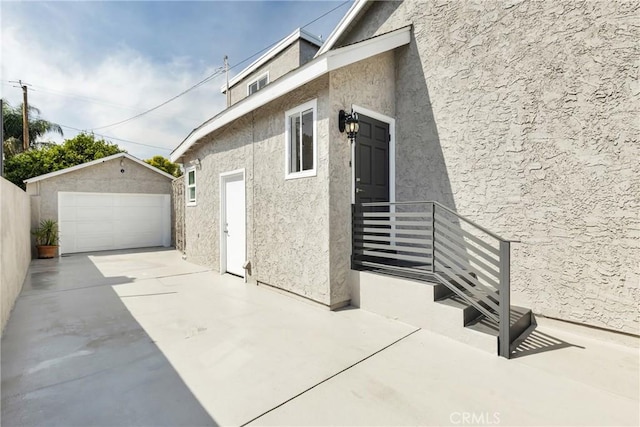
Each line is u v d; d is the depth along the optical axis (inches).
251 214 245.4
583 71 142.2
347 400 92.0
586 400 92.7
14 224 213.6
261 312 174.9
